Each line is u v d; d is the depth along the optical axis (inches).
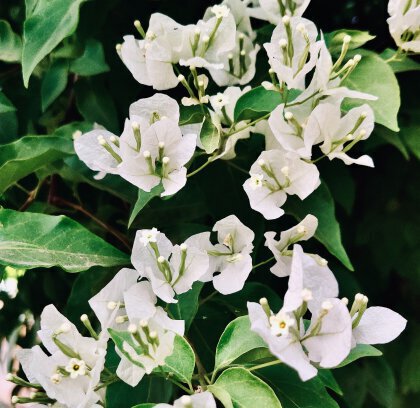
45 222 14.4
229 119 15.5
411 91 17.4
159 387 14.1
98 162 14.8
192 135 14.3
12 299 21.5
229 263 14.5
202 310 16.3
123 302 13.7
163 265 13.5
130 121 14.2
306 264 11.8
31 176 19.3
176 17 18.7
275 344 11.0
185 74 16.6
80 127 17.8
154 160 14.3
